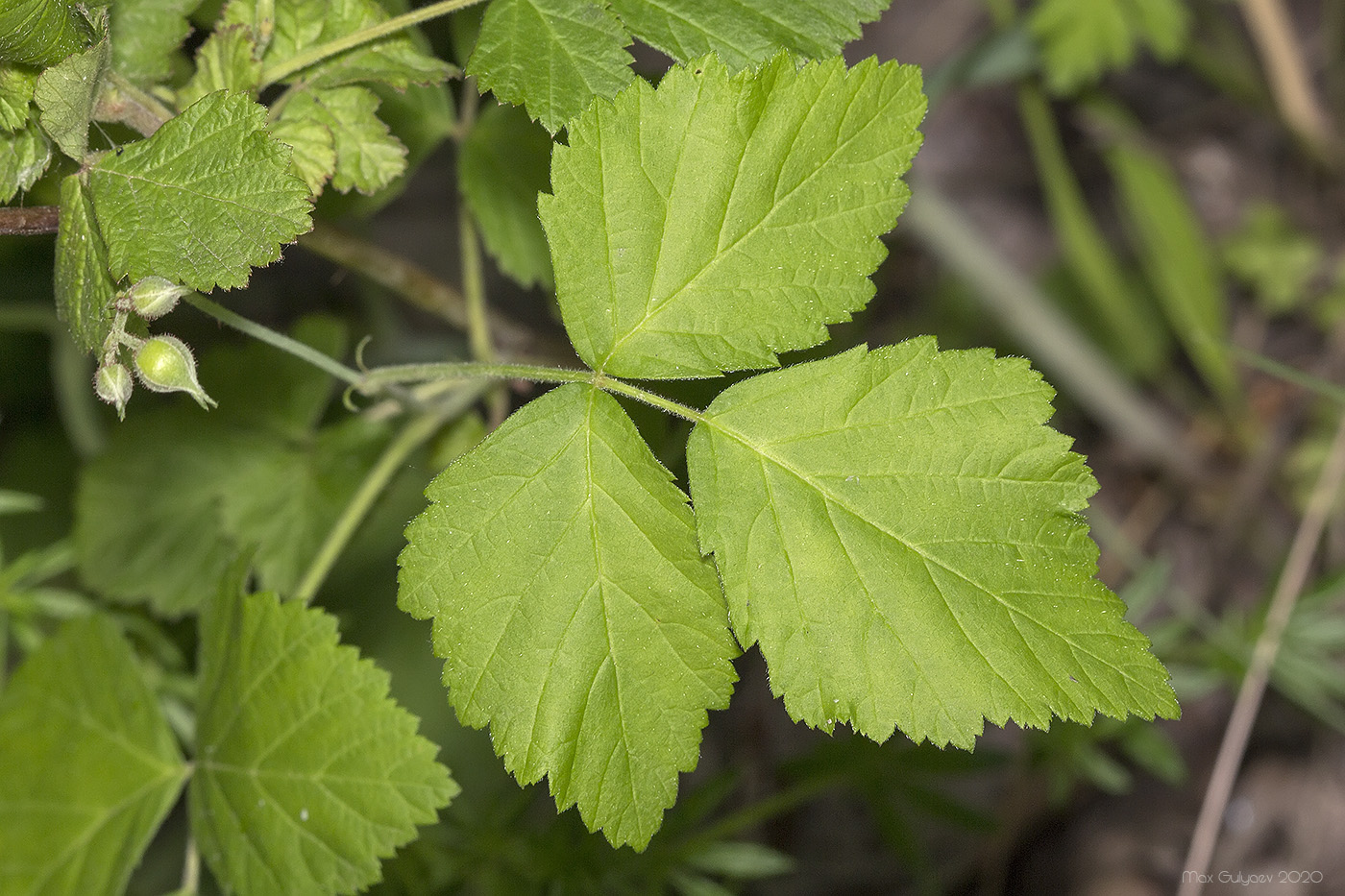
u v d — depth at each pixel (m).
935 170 0.83
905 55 0.81
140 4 0.43
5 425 0.67
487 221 0.48
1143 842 0.68
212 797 0.44
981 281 0.67
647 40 0.41
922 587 0.41
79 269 0.41
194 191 0.40
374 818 0.43
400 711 0.43
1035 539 0.41
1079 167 0.81
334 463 0.51
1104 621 0.41
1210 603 0.71
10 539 0.63
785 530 0.41
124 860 0.45
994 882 0.67
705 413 0.41
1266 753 0.68
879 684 0.41
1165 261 0.70
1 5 0.39
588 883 0.48
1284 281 0.74
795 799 0.52
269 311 0.69
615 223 0.41
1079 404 0.77
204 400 0.41
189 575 0.52
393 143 0.43
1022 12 0.81
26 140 0.41
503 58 0.41
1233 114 0.79
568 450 0.41
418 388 0.47
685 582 0.41
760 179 0.41
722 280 0.41
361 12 0.42
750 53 0.41
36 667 0.45
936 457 0.41
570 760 0.41
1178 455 0.73
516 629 0.41
